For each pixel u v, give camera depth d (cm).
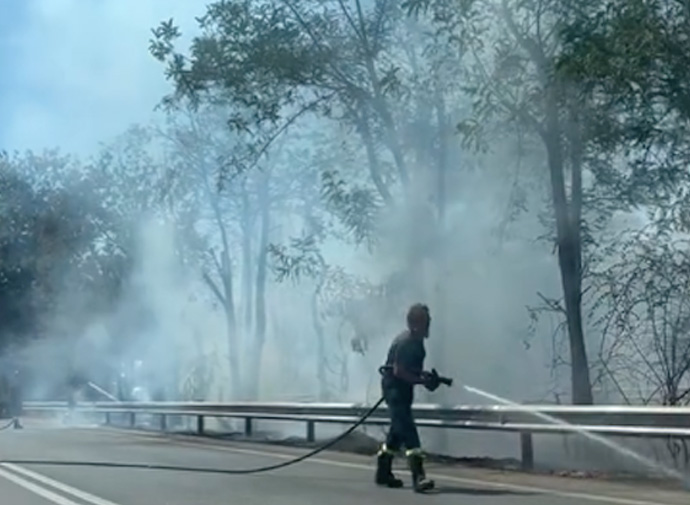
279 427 2872
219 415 2578
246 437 2450
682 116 1620
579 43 1588
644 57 1555
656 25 1555
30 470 1565
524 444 1535
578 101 1705
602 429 1386
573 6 1689
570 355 1977
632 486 1307
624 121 1709
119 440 2373
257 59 2220
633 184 1812
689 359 1656
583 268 1872
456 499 1180
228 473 1502
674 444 1494
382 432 2080
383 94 2178
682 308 1681
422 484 1245
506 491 1255
